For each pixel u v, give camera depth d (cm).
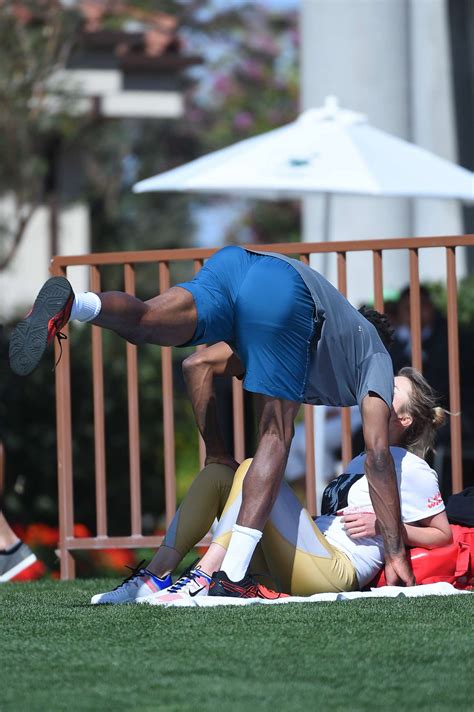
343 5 3247
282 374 1469
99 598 1500
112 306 1402
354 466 1688
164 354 1975
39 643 1206
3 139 4025
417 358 1889
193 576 1484
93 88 4409
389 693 979
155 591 1512
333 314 1495
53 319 1357
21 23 3975
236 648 1156
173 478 1975
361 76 3250
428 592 1491
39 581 1977
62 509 2009
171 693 987
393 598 1445
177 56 4566
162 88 4647
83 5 4691
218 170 2528
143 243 6694
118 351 3111
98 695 983
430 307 2620
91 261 1970
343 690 990
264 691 990
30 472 2923
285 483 1545
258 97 9000
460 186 2488
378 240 1886
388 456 1511
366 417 1510
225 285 1483
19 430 2906
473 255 4694
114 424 3080
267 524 1516
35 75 3994
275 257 1502
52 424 2931
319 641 1179
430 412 1645
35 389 2914
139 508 1991
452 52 4641
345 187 2439
